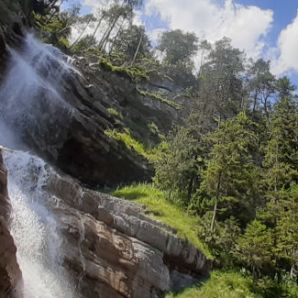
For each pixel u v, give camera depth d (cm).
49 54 3300
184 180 3278
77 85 3372
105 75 4822
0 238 1188
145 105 5197
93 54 5909
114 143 3250
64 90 3253
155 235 2152
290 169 3822
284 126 4438
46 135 2906
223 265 2580
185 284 2308
